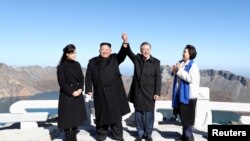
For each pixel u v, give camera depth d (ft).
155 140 20.36
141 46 19.48
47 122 29.25
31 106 26.76
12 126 29.50
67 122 18.94
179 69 18.26
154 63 19.57
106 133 20.33
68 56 19.10
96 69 19.79
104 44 19.63
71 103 19.08
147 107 19.51
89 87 19.92
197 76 18.37
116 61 20.04
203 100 26.58
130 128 24.45
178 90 18.98
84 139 20.65
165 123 27.32
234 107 26.81
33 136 21.98
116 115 19.71
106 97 19.58
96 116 20.02
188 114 18.52
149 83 19.52
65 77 19.01
